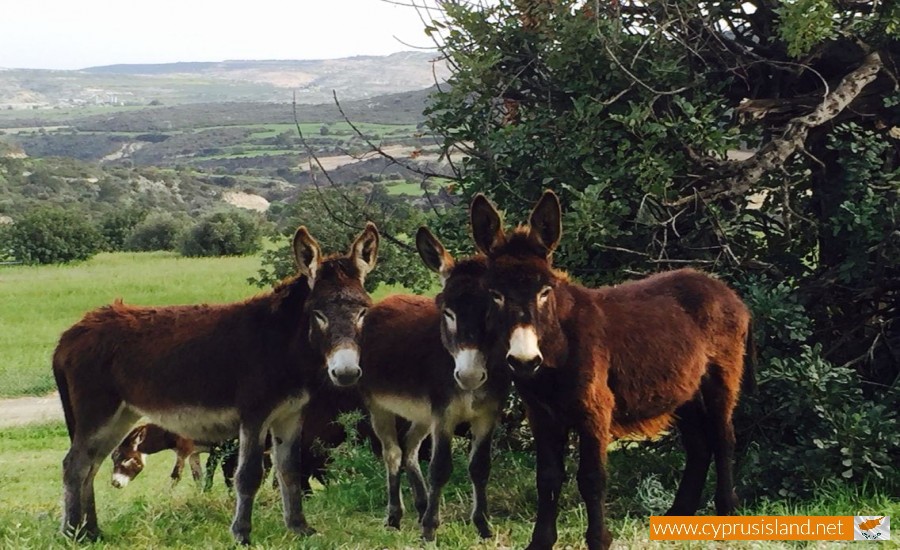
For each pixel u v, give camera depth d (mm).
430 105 9555
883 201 8094
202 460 12953
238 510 6668
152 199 79000
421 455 8875
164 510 7691
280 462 7059
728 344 6898
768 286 8086
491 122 9344
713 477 7805
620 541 6391
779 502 7125
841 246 8633
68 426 7293
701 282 6910
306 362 6629
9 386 17562
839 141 8312
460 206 9094
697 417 7074
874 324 8484
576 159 8461
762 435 7777
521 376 5523
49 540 6684
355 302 6480
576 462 8422
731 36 9680
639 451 8727
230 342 6742
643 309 6336
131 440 10039
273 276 18562
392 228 13047
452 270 6516
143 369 6895
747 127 8883
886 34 8812
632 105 8094
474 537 6797
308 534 6969
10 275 35531
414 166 9727
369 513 7957
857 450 7148
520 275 5461
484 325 6301
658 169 7992
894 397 7695
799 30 8078
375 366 7500
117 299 7488
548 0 9016
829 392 7312
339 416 8289
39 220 42406
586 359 5754
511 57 9266
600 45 8570
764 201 9008
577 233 7832
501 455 8773
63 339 7207
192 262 38875
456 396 6883
